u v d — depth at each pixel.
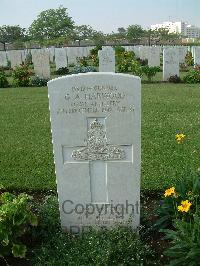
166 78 6.12
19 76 6.15
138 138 1.44
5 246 1.40
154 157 2.41
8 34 30.20
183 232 1.32
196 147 2.58
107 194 1.53
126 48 11.96
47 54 6.66
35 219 1.46
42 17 30.05
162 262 1.41
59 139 1.46
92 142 1.46
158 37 26.77
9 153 2.63
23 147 2.76
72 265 1.34
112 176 1.50
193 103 4.19
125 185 1.51
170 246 1.48
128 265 1.36
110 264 1.34
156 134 2.94
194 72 5.98
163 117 3.53
